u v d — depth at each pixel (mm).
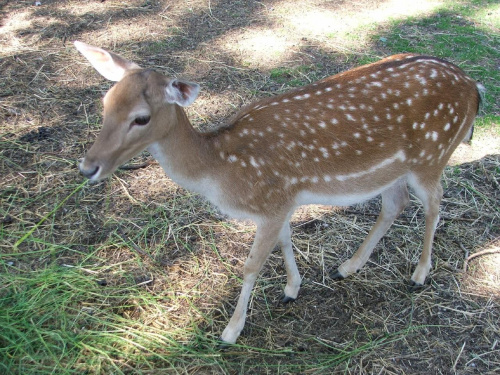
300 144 2842
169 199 3998
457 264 3535
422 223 3869
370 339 3059
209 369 2881
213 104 4922
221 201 2859
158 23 6266
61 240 3617
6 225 3689
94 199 3959
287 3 6910
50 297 3170
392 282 3426
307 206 4035
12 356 2834
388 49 5836
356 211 4004
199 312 3189
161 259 3541
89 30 6020
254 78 5316
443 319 3174
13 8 6410
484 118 4785
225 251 3627
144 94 2363
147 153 4449
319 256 3607
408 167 3072
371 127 2889
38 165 4184
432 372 2883
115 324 3066
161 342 2992
